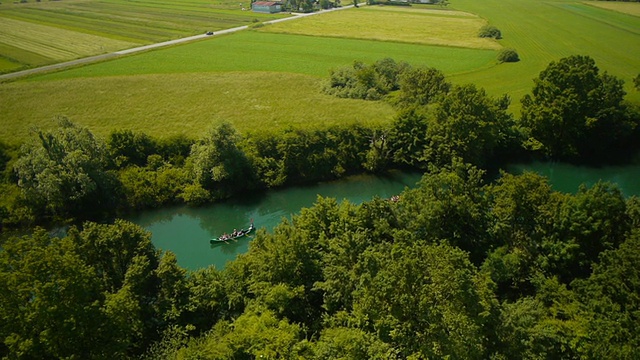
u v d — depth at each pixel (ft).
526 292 179.52
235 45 637.30
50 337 131.44
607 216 174.50
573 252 174.09
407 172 328.70
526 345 138.92
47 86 458.50
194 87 464.65
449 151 304.71
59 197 273.33
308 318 164.04
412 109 328.90
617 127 335.67
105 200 287.89
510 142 334.65
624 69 478.59
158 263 180.75
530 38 637.71
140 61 554.87
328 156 322.55
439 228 192.03
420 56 568.00
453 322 131.44
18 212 273.33
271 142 319.88
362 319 143.02
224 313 169.27
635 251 150.00
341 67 471.62
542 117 321.52
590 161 336.49
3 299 134.62
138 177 294.46
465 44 624.59
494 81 462.60
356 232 179.52
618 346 132.46
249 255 186.80
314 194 308.60
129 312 149.07
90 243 170.30
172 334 155.02
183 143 322.55
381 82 448.65
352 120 374.22
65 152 280.31
